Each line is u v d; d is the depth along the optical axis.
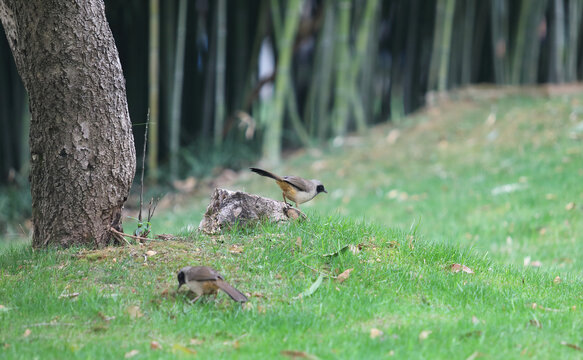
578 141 18.98
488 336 6.92
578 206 14.67
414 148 21.09
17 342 6.60
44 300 7.62
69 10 8.84
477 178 17.81
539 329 7.26
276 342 6.72
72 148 9.19
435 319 7.44
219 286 7.32
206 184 21.03
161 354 6.39
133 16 22.16
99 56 9.09
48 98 9.05
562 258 12.34
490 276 9.35
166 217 17.41
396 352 6.45
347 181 19.36
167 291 7.85
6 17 9.20
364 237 9.98
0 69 21.42
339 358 6.30
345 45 22.47
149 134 21.66
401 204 16.81
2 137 21.77
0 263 9.06
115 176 9.41
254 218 9.91
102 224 9.49
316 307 7.62
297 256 8.95
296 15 21.47
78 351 6.38
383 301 7.86
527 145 19.50
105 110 9.21
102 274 8.42
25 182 20.39
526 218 14.48
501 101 23.16
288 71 21.91
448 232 14.22
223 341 6.83
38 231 9.62
